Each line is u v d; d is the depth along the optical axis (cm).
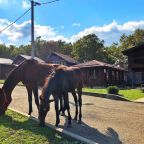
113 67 3719
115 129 952
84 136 861
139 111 1320
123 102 1705
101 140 822
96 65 3428
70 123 964
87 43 7956
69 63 5056
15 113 1129
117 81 4128
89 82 3516
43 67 1043
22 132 855
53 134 845
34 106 1377
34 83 1058
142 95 2091
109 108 1402
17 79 1094
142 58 2917
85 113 1236
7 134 841
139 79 4253
